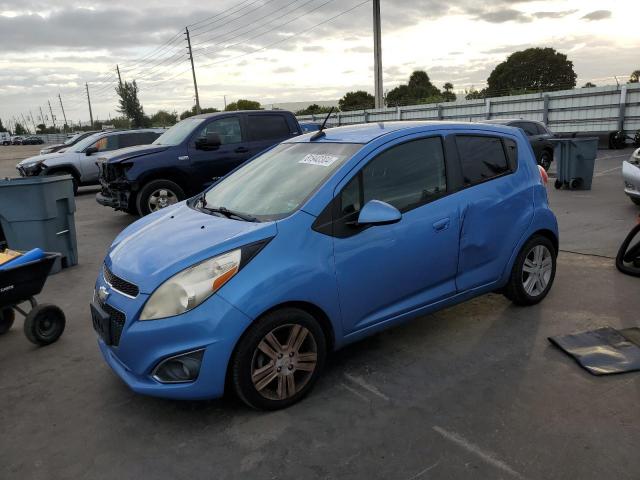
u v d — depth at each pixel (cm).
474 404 311
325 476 255
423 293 372
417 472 255
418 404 314
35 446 288
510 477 249
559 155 1108
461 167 392
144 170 866
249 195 371
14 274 396
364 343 398
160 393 286
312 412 309
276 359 304
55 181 635
